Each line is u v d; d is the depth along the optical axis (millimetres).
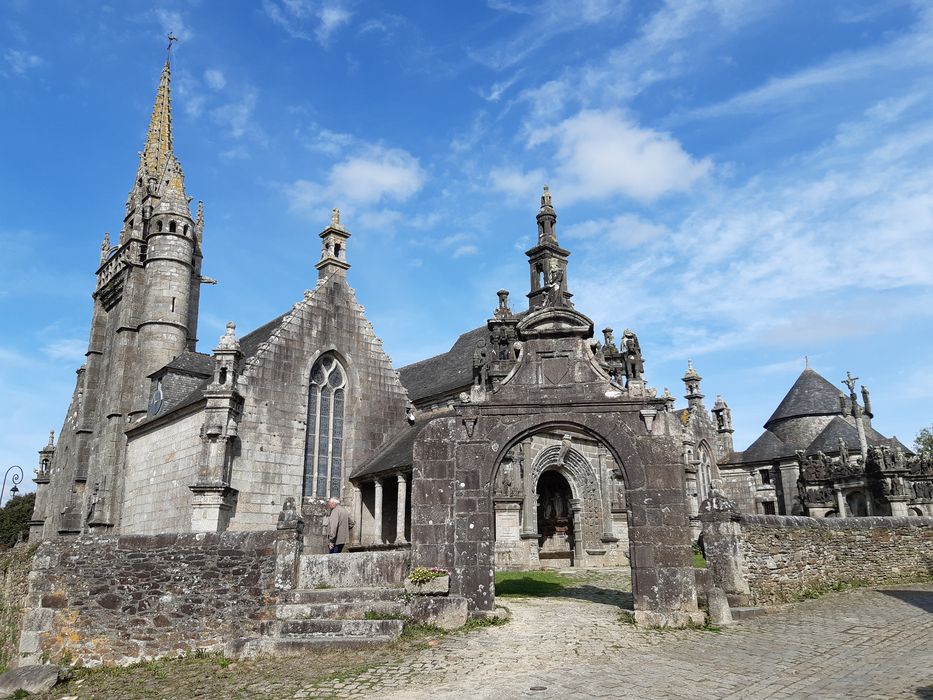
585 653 12117
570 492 34000
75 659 14500
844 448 37656
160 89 52562
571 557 34094
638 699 9359
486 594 15266
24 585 15758
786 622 14492
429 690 10234
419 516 16031
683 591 14570
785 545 17484
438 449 16391
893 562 20688
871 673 10273
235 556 15047
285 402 29531
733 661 11367
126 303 40875
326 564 15602
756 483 46312
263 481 28047
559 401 16109
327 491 30609
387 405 33438
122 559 15148
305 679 11508
